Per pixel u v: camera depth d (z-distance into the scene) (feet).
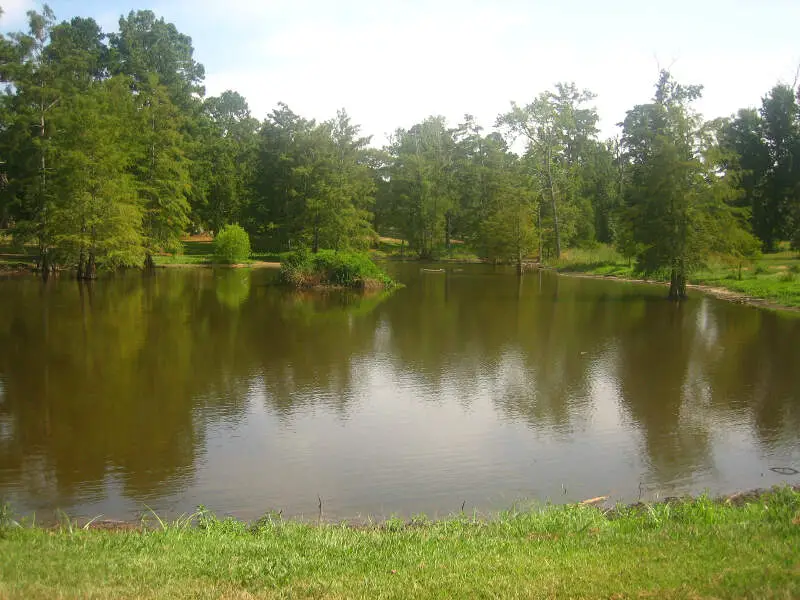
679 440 40.19
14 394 48.98
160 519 28.96
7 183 157.17
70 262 140.87
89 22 243.40
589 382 53.72
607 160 253.85
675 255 107.55
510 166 244.83
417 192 229.25
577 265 180.75
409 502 31.14
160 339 70.85
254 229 234.99
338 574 18.72
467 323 84.23
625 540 21.83
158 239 164.66
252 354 63.57
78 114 130.93
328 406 46.85
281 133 236.63
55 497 31.55
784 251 187.52
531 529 24.31
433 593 16.93
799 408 46.70
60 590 17.26
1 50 140.05
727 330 79.20
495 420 44.01
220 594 17.15
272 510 30.14
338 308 98.22
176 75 240.32
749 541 20.66
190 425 42.37
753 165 187.93
